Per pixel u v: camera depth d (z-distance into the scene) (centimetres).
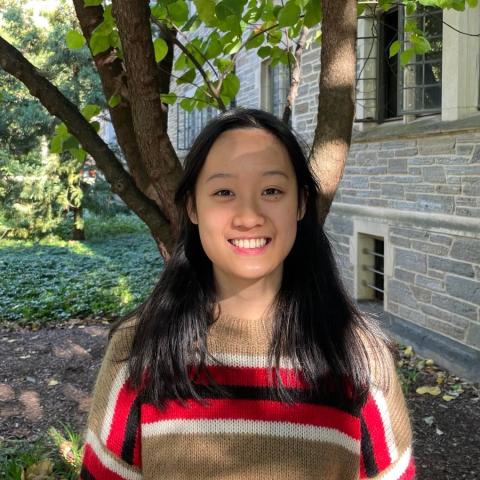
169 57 245
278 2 588
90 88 1218
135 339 132
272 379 125
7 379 511
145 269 999
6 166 1286
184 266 137
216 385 125
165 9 229
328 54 184
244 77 866
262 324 131
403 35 491
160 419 125
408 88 504
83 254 1187
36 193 1280
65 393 476
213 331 131
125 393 129
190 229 139
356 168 607
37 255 1174
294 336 128
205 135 127
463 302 466
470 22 449
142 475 127
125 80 204
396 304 554
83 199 1337
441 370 473
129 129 207
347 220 628
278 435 123
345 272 636
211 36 252
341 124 185
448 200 476
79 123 204
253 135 125
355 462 124
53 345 608
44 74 211
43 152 1353
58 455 352
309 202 137
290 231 125
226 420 124
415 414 401
